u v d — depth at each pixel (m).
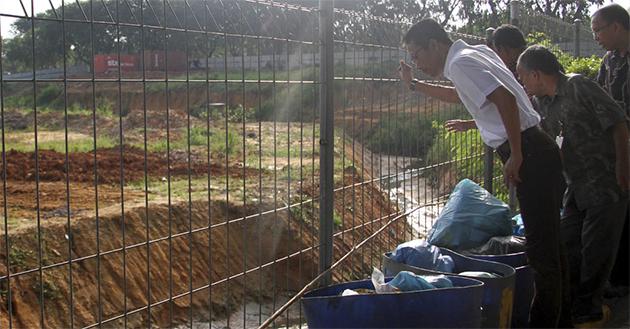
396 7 6.37
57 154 13.20
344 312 3.39
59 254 7.95
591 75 9.28
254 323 8.10
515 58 5.32
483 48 4.17
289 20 4.18
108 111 18.25
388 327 3.36
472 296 3.46
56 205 9.41
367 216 8.05
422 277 3.72
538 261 4.09
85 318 7.46
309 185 10.61
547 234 4.05
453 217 5.16
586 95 4.66
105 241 8.48
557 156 4.07
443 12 7.70
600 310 4.92
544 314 4.14
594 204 4.76
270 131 15.06
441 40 4.21
